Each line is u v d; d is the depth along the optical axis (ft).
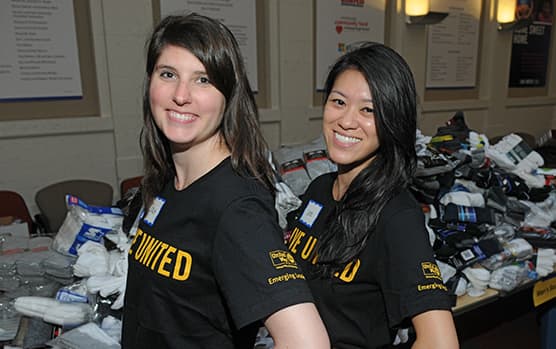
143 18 10.79
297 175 6.17
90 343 3.56
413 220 2.98
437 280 2.81
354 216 3.15
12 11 9.51
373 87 3.08
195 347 2.48
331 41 13.57
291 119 13.28
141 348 2.63
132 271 2.74
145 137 3.04
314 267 3.44
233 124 2.52
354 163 3.43
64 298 4.07
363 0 13.91
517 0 16.88
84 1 10.27
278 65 12.80
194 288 2.41
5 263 4.45
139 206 4.49
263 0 12.41
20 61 9.78
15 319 4.12
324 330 2.04
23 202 9.00
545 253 5.61
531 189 6.26
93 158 10.88
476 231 5.21
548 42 18.78
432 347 2.65
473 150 6.13
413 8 14.25
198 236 2.38
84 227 4.58
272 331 2.06
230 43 2.49
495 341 7.50
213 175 2.45
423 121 15.76
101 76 10.62
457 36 16.07
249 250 2.14
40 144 10.21
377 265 3.04
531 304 8.65
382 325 3.15
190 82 2.42
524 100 18.39
